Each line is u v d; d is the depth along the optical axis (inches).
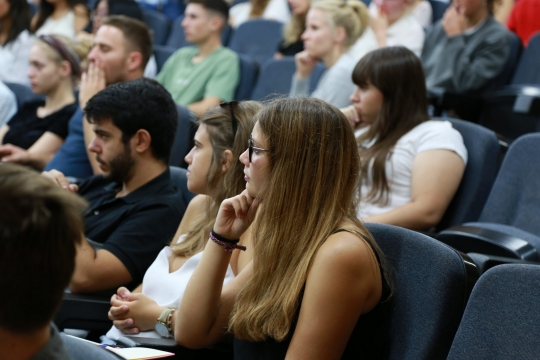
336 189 69.9
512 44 183.5
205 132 92.6
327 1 167.6
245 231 84.4
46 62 163.0
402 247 73.2
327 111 70.7
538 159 110.5
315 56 168.9
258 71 208.5
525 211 109.8
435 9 236.8
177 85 206.4
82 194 119.3
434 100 161.9
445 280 68.0
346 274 66.3
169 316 85.2
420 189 116.0
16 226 39.6
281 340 68.0
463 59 183.2
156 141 107.3
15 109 182.7
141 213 104.3
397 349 69.9
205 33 205.6
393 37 209.3
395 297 71.7
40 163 158.6
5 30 237.3
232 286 79.4
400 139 120.5
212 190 91.7
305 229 69.2
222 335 79.2
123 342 79.2
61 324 95.5
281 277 69.3
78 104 163.5
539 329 59.2
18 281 39.9
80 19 267.7
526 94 144.6
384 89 120.8
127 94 105.8
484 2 184.1
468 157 120.4
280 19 261.1
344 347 68.1
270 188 70.1
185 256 94.1
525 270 61.5
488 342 61.7
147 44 160.2
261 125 71.3
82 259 97.3
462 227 104.2
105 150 106.3
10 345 41.5
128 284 101.9
